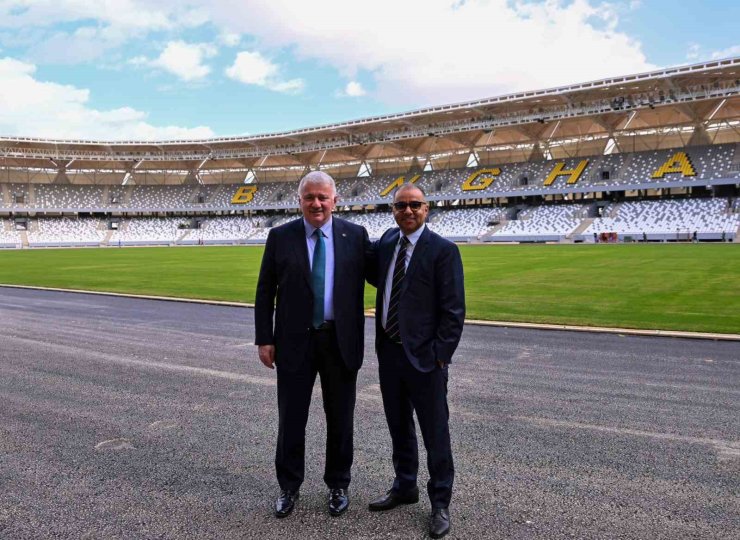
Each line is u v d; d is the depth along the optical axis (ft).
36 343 32.22
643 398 20.77
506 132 216.13
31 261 118.62
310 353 13.15
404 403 13.19
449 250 12.84
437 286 12.87
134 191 264.72
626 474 14.34
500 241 188.85
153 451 16.12
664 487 13.60
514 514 12.44
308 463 15.47
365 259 13.79
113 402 20.76
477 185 216.33
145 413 19.48
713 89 158.20
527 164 216.33
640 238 166.40
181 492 13.62
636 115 189.06
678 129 194.59
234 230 247.09
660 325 35.40
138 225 250.98
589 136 209.26
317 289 13.12
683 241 159.43
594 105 179.11
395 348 13.01
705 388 22.03
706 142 189.26
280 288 13.37
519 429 17.63
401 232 13.26
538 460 15.25
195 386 22.91
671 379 23.43
